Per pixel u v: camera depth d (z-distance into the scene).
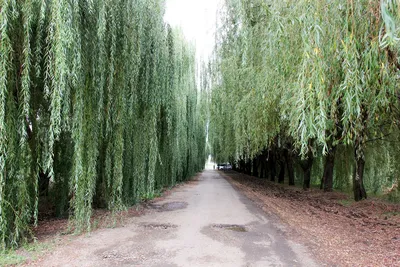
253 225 6.62
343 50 3.37
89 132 5.83
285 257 4.36
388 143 9.80
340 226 6.64
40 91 5.55
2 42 4.16
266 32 5.84
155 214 8.09
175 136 13.96
